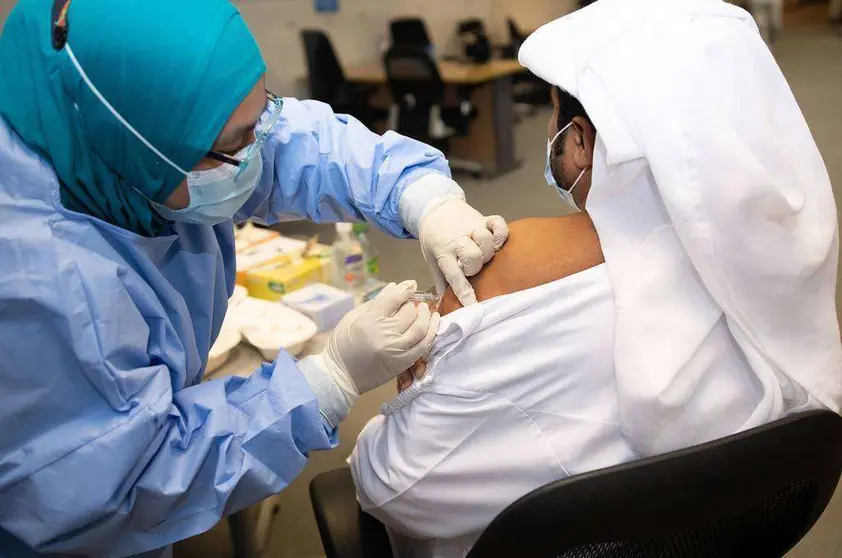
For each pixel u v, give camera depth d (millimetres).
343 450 2086
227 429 926
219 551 1956
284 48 5469
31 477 846
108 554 942
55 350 831
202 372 1198
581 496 644
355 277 1955
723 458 674
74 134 863
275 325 1545
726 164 736
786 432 701
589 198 828
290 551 1911
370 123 5379
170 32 842
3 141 862
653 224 805
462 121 5184
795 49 8133
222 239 1262
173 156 888
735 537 861
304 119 1298
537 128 6469
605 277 810
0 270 808
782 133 839
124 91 833
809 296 831
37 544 880
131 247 924
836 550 1843
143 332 911
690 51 771
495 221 992
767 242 765
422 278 3475
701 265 765
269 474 957
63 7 850
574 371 798
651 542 793
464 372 808
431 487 839
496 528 674
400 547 1036
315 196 1307
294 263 1874
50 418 858
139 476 881
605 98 792
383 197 1261
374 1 6164
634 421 771
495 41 7617
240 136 931
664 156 749
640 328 768
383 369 944
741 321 787
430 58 4797
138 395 886
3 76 882
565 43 854
